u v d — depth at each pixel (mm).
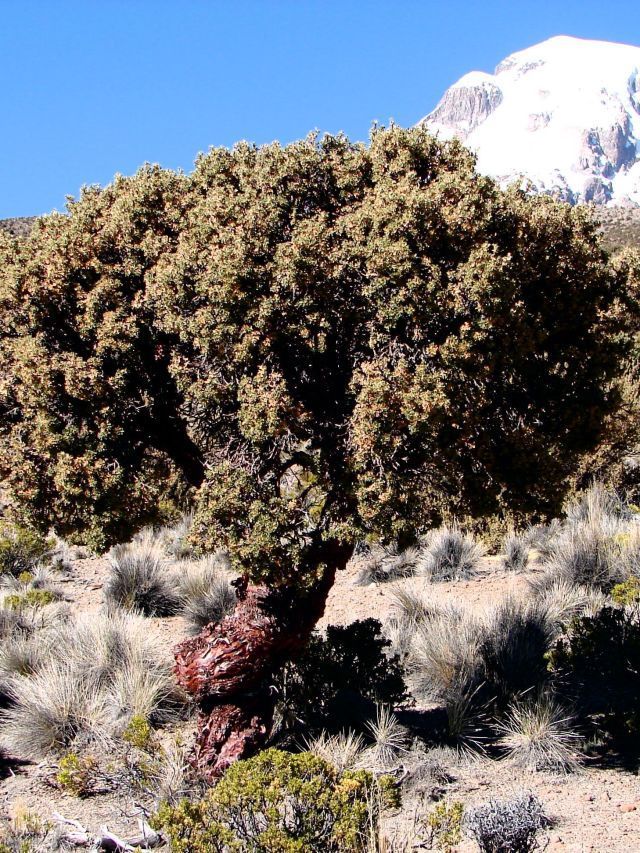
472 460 6695
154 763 6762
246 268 5809
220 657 6637
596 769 6891
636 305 7102
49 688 8102
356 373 5801
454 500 7016
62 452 6270
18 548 16359
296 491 7270
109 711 8117
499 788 6535
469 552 14547
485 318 5715
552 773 6820
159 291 6211
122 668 8844
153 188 6992
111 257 6836
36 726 7781
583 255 6648
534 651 8773
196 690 6684
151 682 8539
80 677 8609
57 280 6562
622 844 5422
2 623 11359
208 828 4430
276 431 5723
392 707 7980
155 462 7500
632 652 8602
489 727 7707
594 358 6926
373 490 5703
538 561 14352
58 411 6434
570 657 8711
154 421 7008
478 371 5906
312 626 6980
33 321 6625
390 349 5902
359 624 8422
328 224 6281
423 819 5859
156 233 6859
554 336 6977
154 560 14500
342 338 6160
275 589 6758
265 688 7129
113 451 6457
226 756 6551
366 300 5957
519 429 6637
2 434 6828
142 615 12492
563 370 7059
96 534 6391
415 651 9352
